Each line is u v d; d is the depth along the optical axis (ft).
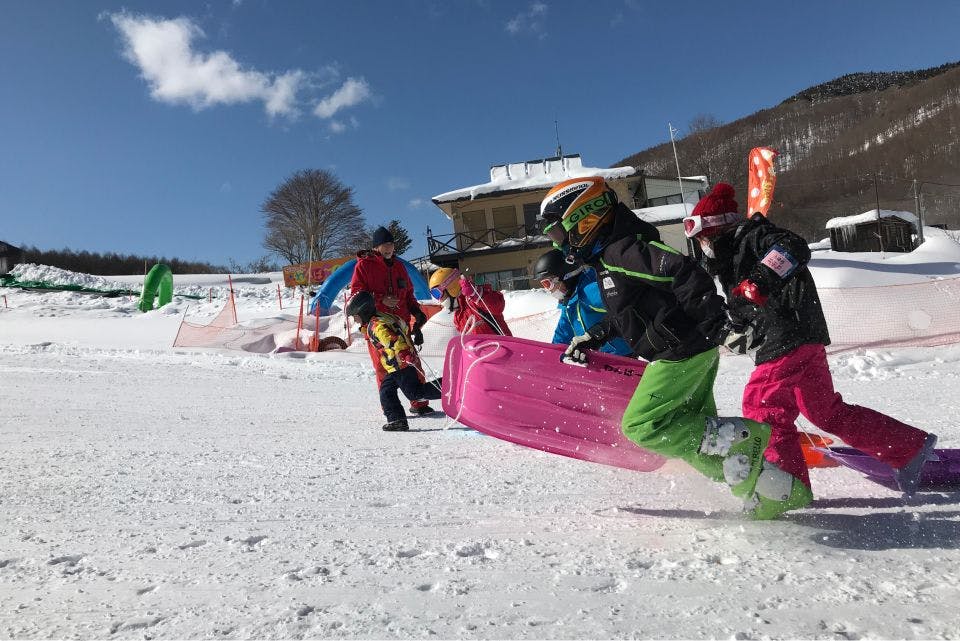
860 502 11.09
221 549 9.84
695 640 6.46
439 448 17.93
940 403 20.89
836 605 7.10
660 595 7.54
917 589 7.41
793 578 7.86
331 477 14.94
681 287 9.20
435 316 47.88
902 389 24.34
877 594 7.33
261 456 17.49
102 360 43.21
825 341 10.29
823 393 10.30
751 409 10.34
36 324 69.00
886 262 63.26
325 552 9.54
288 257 210.59
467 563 8.88
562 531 10.30
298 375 37.06
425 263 117.08
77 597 8.02
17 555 9.76
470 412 13.61
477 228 110.01
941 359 30.73
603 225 10.38
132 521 11.64
